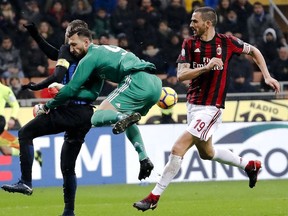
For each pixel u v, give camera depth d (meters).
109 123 19.97
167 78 41.03
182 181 34.84
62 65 20.77
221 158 22.81
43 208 25.67
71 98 20.91
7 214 23.98
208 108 21.22
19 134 21.12
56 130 21.09
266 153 35.66
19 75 41.88
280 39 44.72
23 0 43.62
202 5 45.00
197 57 21.16
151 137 34.91
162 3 44.44
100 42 43.06
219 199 28.08
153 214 23.50
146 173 20.84
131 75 20.28
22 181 21.06
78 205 26.50
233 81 41.38
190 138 21.20
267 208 24.48
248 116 36.31
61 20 43.59
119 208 25.27
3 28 42.62
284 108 36.50
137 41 43.09
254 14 44.59
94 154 34.47
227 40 21.31
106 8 44.66
